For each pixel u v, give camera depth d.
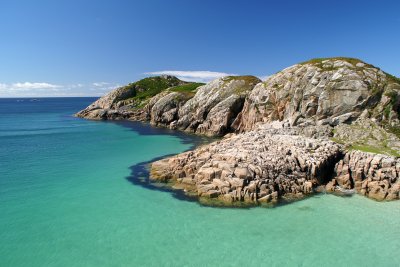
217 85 93.56
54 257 25.22
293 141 47.44
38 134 86.25
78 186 40.91
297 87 65.56
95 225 30.34
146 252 25.86
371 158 40.12
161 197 36.94
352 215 32.09
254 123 74.12
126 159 55.19
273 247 26.45
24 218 31.77
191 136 82.06
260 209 33.41
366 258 24.95
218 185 36.31
